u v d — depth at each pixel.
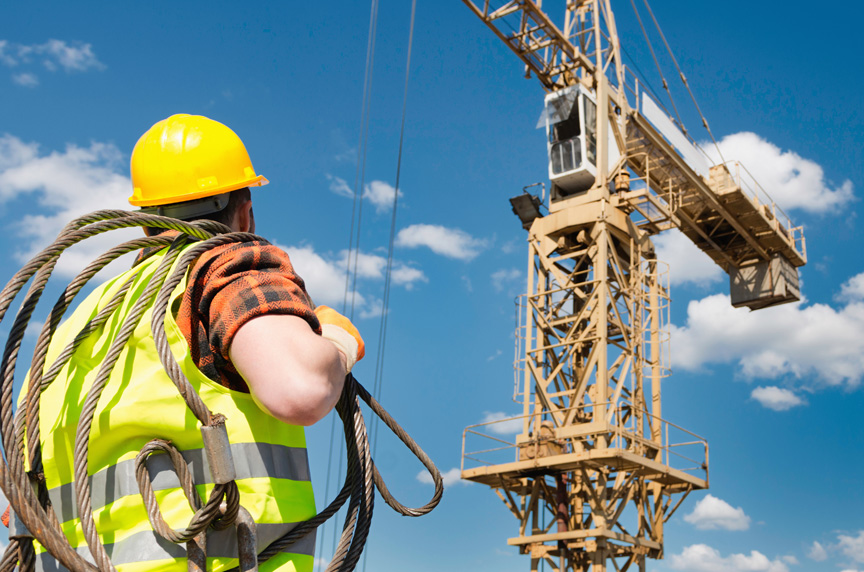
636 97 25.55
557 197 26.11
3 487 1.55
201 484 1.74
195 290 1.75
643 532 24.34
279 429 1.83
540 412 23.77
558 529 23.33
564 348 24.94
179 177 2.16
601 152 25.34
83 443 1.69
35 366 1.81
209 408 1.75
